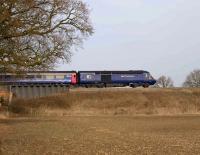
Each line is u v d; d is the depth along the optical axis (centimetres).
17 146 2794
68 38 4000
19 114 8200
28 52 3566
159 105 9238
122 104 9219
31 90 9581
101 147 2769
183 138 3431
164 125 5534
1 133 3888
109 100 9319
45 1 3306
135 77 11344
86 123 5697
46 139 3303
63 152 2541
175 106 9188
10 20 2705
